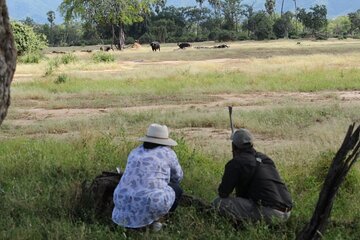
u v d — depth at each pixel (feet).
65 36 456.45
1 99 19.53
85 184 24.00
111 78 91.20
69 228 20.04
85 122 48.80
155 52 198.59
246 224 20.29
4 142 38.52
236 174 21.17
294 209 22.66
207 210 21.74
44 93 71.92
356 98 63.98
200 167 29.68
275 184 21.27
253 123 45.75
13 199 23.00
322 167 28.53
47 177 27.68
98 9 227.61
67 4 227.20
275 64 111.96
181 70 101.65
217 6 451.94
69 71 110.93
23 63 138.31
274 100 63.93
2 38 19.36
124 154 32.01
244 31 424.87
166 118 49.52
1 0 19.20
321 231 16.34
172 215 21.54
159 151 20.95
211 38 382.83
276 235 19.79
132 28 387.55
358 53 155.02
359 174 27.53
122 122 48.08
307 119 47.78
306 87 73.00
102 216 22.26
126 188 20.51
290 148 35.68
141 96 70.18
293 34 392.88
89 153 32.19
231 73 93.66
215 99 66.44
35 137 42.29
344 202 23.93
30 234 19.60
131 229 20.22
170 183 21.52
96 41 382.63
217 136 42.27
